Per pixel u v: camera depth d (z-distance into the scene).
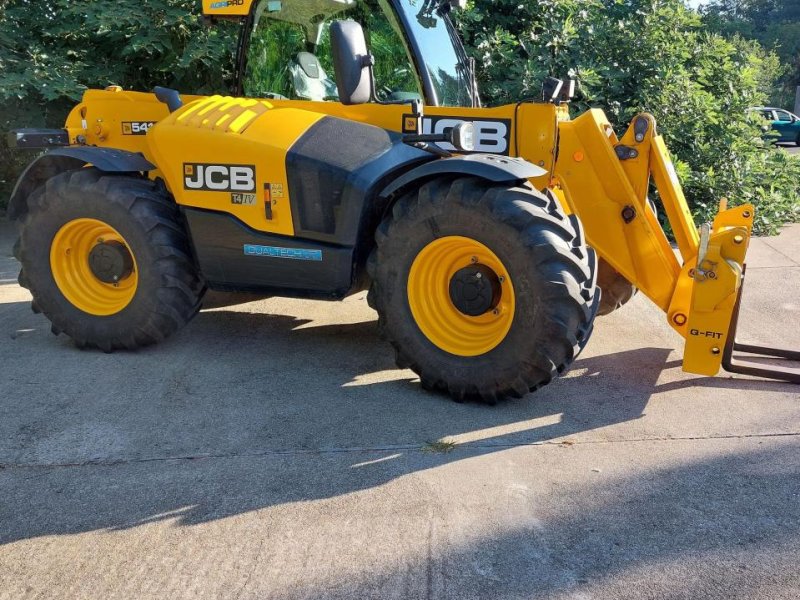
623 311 5.36
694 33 9.40
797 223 8.63
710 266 3.62
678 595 2.34
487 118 4.18
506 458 3.22
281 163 4.05
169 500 2.95
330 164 3.98
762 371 4.02
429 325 3.84
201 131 4.25
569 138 4.13
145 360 4.46
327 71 4.47
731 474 3.05
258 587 2.43
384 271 3.85
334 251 4.07
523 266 3.50
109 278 4.57
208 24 5.07
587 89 8.40
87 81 8.45
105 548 2.66
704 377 4.12
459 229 3.63
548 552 2.57
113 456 3.31
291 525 2.77
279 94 4.71
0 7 8.32
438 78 4.33
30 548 2.67
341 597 2.38
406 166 4.04
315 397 3.90
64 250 4.63
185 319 4.53
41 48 8.12
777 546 2.57
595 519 2.75
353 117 4.30
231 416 3.69
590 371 4.23
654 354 4.50
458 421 3.60
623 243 4.13
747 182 8.34
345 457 3.26
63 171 4.89
